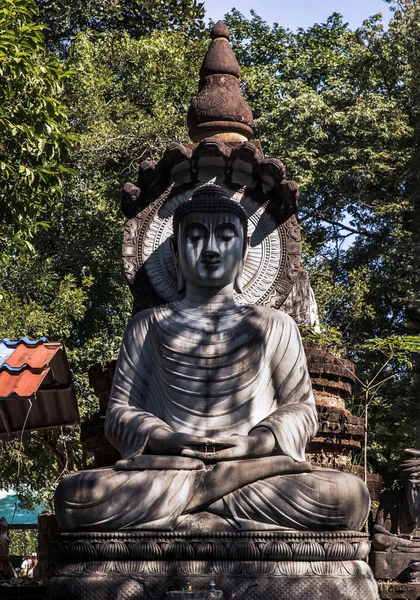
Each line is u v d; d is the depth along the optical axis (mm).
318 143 24391
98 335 21016
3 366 9961
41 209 13453
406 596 9906
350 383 11023
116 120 21094
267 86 24984
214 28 10094
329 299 22625
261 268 8859
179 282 8438
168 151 8820
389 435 22172
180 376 7691
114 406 7758
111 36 22484
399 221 24703
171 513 6941
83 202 20594
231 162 8922
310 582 6711
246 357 7730
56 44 22641
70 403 11570
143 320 8031
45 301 19703
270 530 6930
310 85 28016
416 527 12258
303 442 7457
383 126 23438
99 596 6703
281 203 8953
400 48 24078
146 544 6801
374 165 23375
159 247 8953
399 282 23469
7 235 14125
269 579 6676
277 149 23359
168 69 21609
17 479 20109
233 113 9680
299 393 7824
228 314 7965
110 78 21109
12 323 17781
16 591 8406
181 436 7207
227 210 8086
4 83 12336
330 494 7016
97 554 6859
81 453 19391
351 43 25203
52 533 11305
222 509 7023
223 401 7645
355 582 6863
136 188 8984
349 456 10711
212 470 7070
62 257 21250
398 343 12703
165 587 6664
